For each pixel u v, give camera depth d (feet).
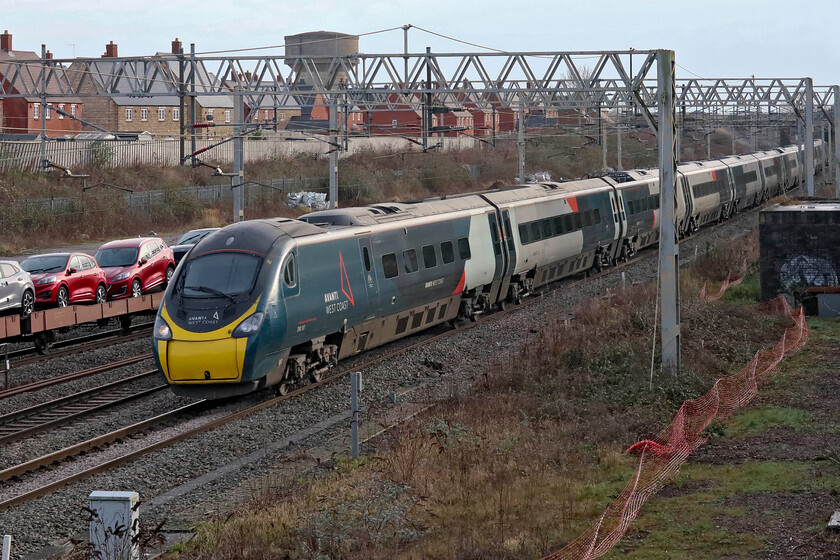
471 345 171.32
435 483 91.20
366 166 504.84
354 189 468.75
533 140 596.29
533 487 88.48
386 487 88.53
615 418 112.88
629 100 209.56
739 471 88.94
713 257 252.01
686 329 157.38
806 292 189.57
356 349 154.81
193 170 458.50
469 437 104.42
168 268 233.35
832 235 189.37
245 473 101.35
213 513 88.12
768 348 153.79
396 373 148.77
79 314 175.73
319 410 127.65
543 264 222.89
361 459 102.63
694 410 115.44
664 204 131.54
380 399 133.90
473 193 206.80
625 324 167.12
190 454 107.86
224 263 129.70
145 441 113.70
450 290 179.52
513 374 137.80
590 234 248.11
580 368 139.03
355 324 149.28
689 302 177.88
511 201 211.61
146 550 78.69
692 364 137.39
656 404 118.11
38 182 382.22
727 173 384.27
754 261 243.81
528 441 104.58
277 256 130.82
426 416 118.32
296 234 137.49
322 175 497.46
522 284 218.59
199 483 98.78
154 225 393.29
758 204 453.17
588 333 161.68
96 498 67.87
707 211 355.77
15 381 148.66
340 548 74.43
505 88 219.20
